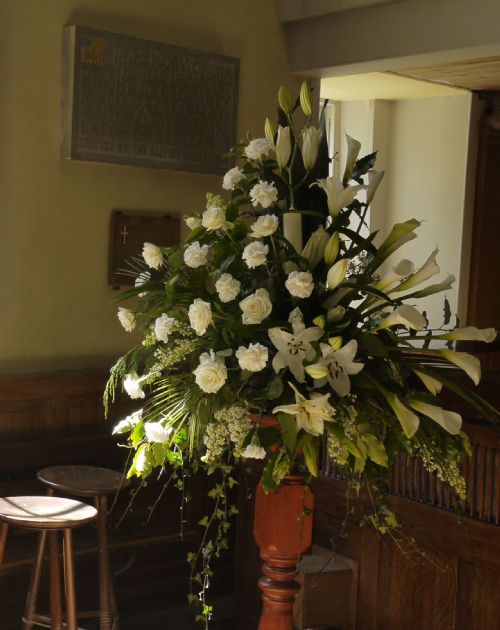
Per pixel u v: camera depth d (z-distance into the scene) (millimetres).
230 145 5012
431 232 6965
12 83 4305
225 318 2234
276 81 5340
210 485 4758
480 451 3318
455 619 3408
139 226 4750
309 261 2217
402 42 4863
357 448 2059
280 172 2309
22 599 4160
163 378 2406
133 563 4500
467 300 6871
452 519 3393
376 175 2334
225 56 4945
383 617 3656
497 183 6941
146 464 2355
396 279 2199
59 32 4438
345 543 3811
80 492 3492
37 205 4422
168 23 4848
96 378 4469
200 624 4449
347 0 4953
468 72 5938
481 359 6832
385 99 7043
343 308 2164
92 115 4453
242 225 2281
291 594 2305
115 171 4684
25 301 4406
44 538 3582
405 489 3580
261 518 2314
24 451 4211
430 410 2096
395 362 2217
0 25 4254
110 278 4672
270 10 5285
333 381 2068
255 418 2182
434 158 6926
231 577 4852
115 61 4504
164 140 4730
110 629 3676
